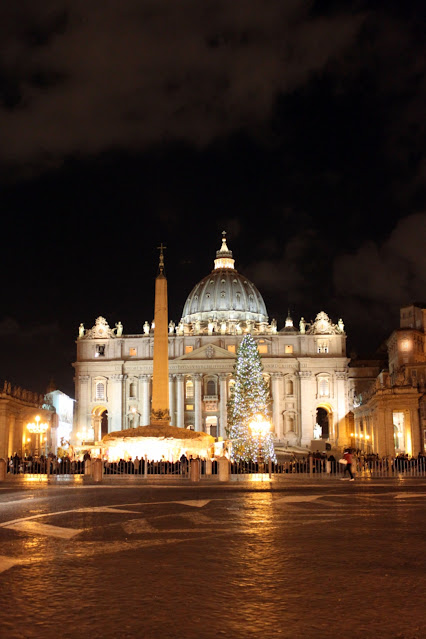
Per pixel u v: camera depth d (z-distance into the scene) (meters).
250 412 97.81
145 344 133.62
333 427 129.12
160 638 9.67
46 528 19.89
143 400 131.50
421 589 12.45
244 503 27.36
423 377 76.75
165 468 49.03
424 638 9.70
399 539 18.03
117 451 63.16
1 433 71.12
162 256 65.69
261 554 15.84
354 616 10.74
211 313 163.88
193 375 131.25
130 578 13.30
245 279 171.50
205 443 64.31
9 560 15.05
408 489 34.75
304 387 130.25
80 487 36.28
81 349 134.38
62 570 14.01
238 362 102.00
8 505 26.38
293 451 114.88
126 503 27.25
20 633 9.85
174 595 11.99
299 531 19.48
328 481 40.75
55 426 97.44
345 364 131.00
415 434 66.50
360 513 23.86
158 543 17.33
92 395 132.62
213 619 10.56
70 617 10.64
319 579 13.26
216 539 18.00
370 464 53.44
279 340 133.12
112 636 9.74
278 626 10.23
